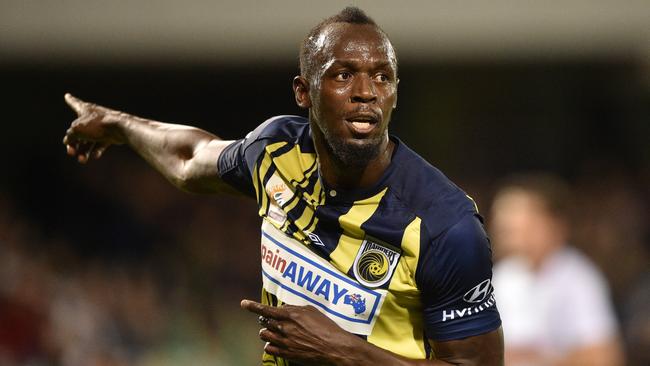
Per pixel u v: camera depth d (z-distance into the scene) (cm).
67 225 2700
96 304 2181
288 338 800
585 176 3011
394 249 809
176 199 2683
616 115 3053
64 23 2630
